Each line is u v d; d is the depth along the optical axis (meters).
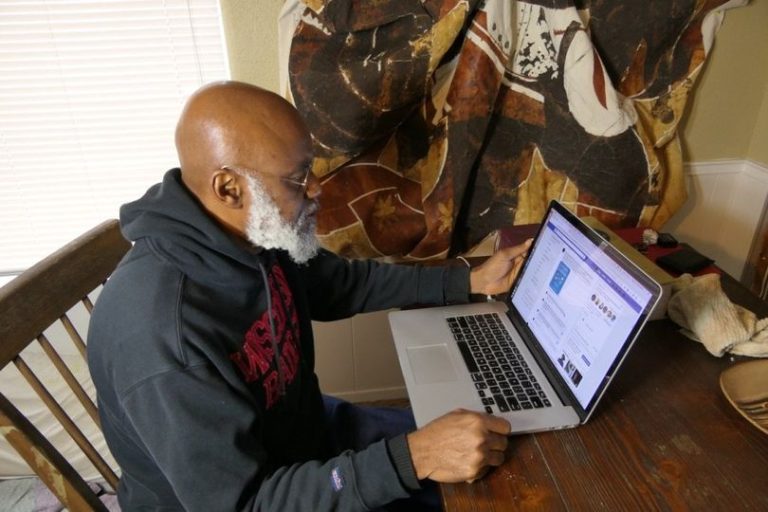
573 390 0.79
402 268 1.10
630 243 1.19
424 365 0.90
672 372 0.87
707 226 1.59
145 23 1.25
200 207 0.74
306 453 0.93
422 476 0.68
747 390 0.80
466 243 1.44
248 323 0.77
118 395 0.67
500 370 0.89
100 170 1.42
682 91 1.31
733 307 0.92
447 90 1.22
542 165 1.32
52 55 1.26
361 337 1.66
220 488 0.65
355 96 1.16
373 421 1.09
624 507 0.64
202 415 0.64
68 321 0.88
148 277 0.70
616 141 1.23
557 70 1.21
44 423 1.49
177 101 1.36
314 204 0.84
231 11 1.18
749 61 1.35
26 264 1.50
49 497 1.52
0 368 0.73
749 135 1.46
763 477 0.68
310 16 1.13
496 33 1.15
